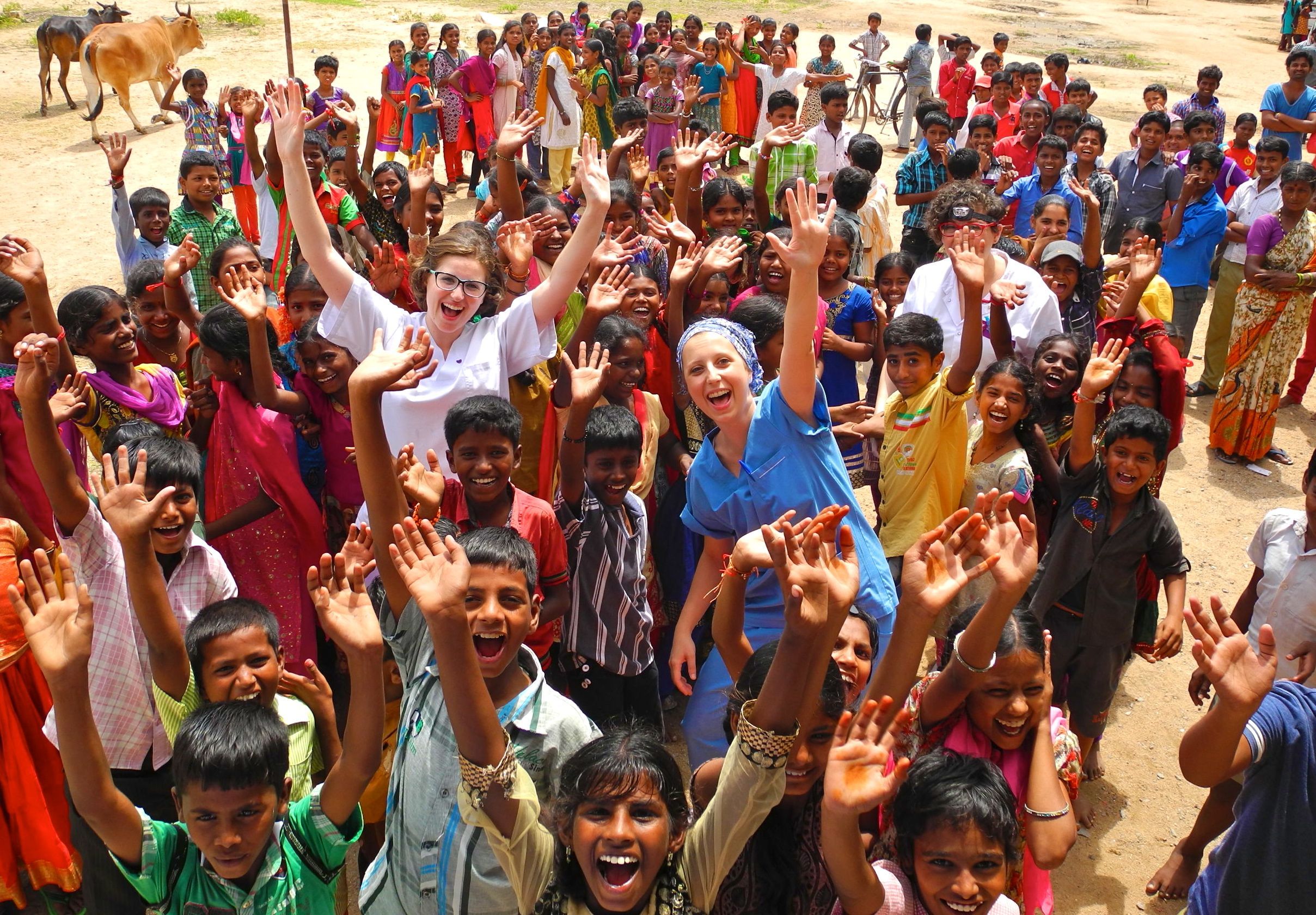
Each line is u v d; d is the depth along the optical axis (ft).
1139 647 15.01
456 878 8.61
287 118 13.12
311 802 8.78
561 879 7.88
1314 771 9.52
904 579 8.75
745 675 9.09
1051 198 22.40
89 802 8.18
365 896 9.48
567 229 19.44
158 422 15.97
